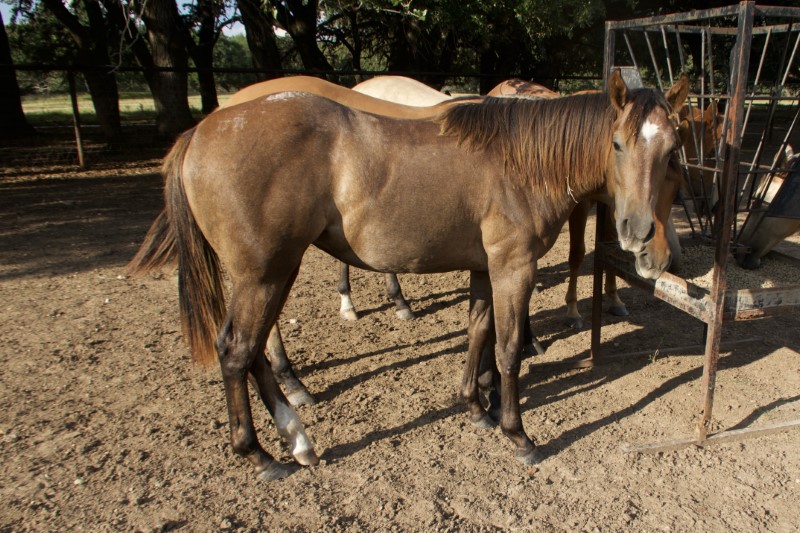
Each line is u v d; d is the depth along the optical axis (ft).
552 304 16.06
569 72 53.67
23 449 9.03
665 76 47.75
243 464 8.89
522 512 7.85
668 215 8.76
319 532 7.45
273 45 42.19
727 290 8.66
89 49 46.50
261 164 7.60
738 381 11.49
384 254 8.39
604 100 8.20
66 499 7.96
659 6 45.50
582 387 11.41
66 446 9.14
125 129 49.67
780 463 8.92
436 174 8.07
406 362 12.45
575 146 8.18
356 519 7.70
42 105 88.79
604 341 13.56
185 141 8.07
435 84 45.65
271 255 7.87
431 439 9.60
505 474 8.69
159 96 42.63
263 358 8.86
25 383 11.08
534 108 8.35
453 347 13.20
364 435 9.70
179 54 41.88
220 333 8.22
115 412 10.20
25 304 15.03
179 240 8.18
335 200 8.01
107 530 7.41
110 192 29.30
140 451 9.09
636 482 8.48
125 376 11.52
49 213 24.73
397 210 8.02
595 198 10.32
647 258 8.20
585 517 7.75
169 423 9.91
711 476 8.62
